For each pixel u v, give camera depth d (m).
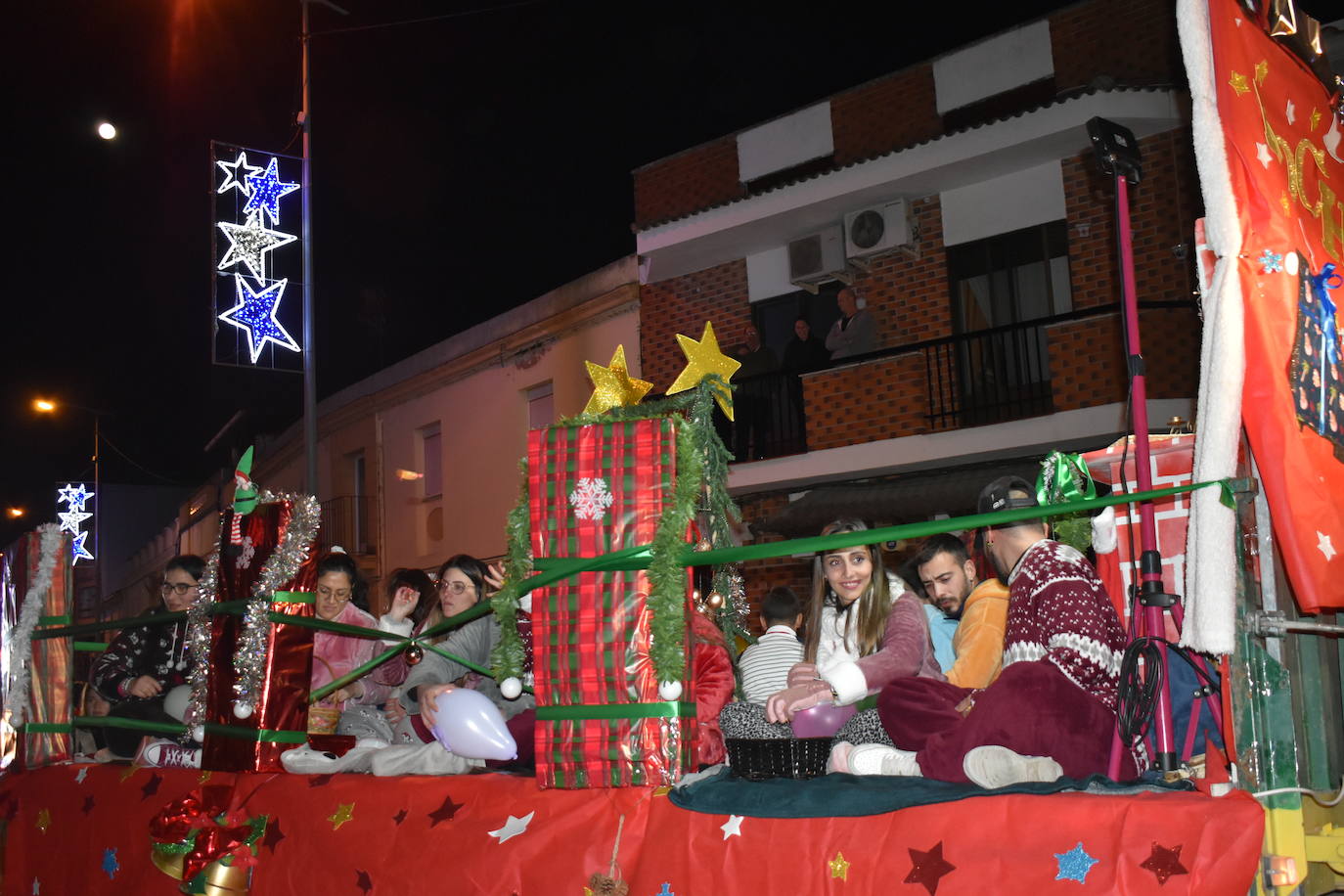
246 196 15.77
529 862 3.51
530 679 4.37
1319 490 2.91
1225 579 2.77
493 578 5.21
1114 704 3.14
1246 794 2.60
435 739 4.16
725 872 3.16
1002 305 12.97
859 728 3.63
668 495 3.49
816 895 2.99
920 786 3.08
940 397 12.77
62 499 29.48
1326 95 3.73
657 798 3.38
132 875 4.76
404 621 5.94
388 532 20.36
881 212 13.48
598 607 3.49
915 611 3.75
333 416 21.95
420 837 3.80
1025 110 12.01
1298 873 2.67
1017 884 2.71
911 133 13.70
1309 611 2.87
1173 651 3.48
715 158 15.41
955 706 3.39
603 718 3.45
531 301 17.27
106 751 5.55
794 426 14.45
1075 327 11.77
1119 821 2.63
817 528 13.15
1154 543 3.04
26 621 5.75
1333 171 3.61
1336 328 3.18
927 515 12.46
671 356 15.47
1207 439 2.88
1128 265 3.21
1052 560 3.30
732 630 4.62
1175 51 11.79
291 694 4.52
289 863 4.15
